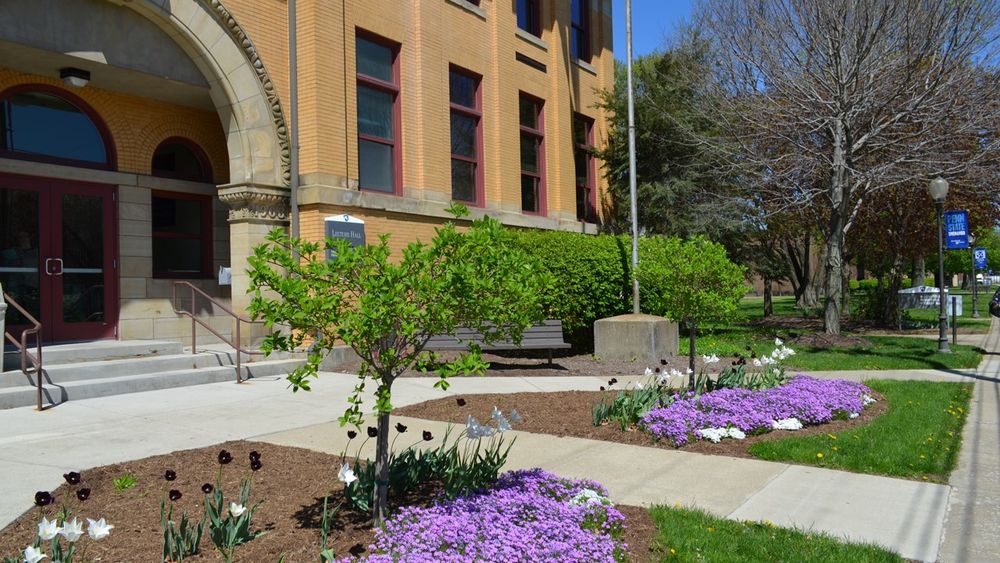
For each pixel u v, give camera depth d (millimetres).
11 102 10477
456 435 7305
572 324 14430
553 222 18766
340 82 12805
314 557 4016
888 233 23422
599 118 21656
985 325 23562
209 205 13211
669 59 20516
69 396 8648
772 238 28281
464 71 16281
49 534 3330
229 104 11805
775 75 17719
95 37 10211
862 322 24656
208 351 11367
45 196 10797
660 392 8289
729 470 6145
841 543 4383
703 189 20422
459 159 16156
